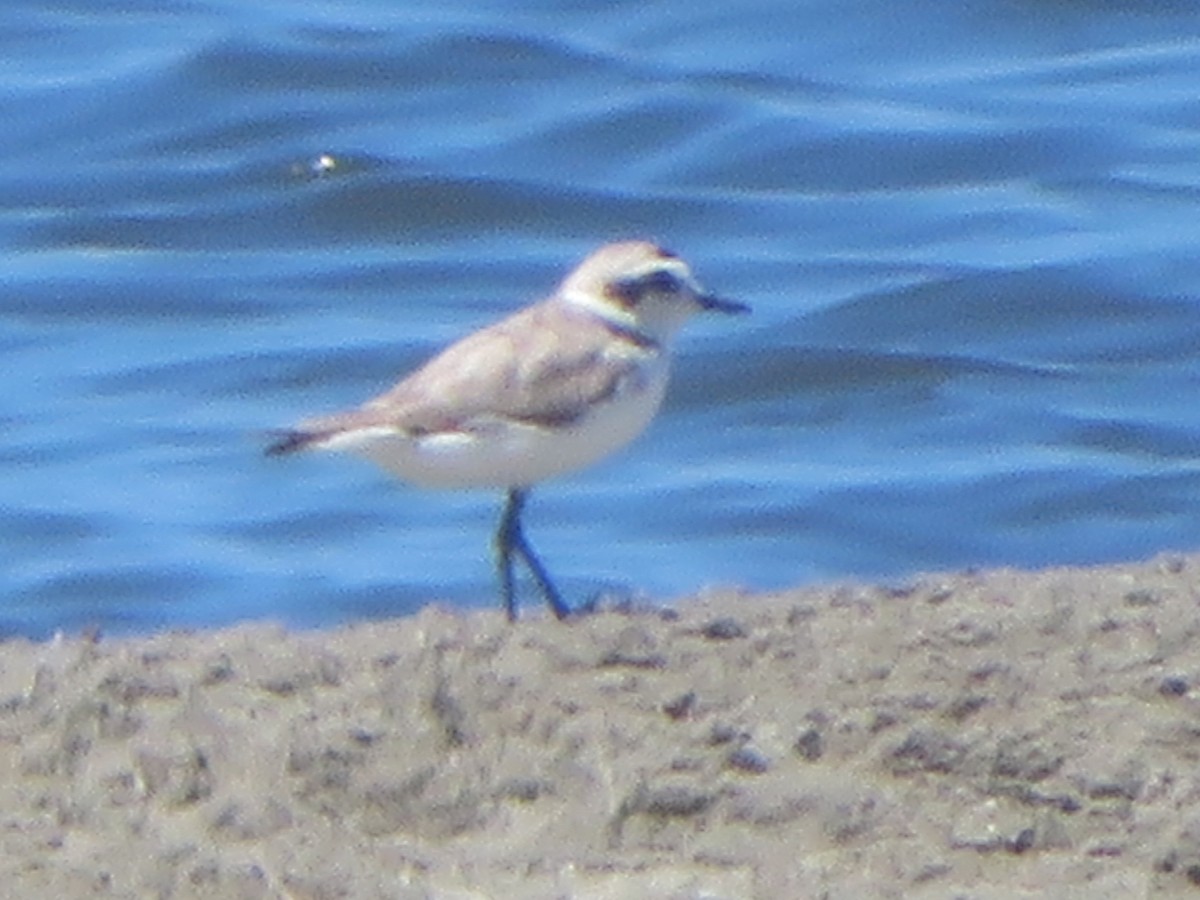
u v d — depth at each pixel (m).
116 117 25.94
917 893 8.43
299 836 8.81
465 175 24.53
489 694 9.54
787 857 8.69
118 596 18.14
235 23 27.80
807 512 19.38
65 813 8.95
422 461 10.23
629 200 24.31
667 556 18.64
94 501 19.59
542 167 24.91
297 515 19.39
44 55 27.14
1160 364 21.62
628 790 8.95
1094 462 20.08
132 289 23.09
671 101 25.75
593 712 9.43
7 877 8.40
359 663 9.93
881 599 10.59
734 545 18.88
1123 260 22.83
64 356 22.00
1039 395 21.19
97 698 9.58
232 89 26.36
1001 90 25.97
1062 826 8.86
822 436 20.75
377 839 8.87
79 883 8.37
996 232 23.52
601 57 26.88
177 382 21.41
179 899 8.30
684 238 23.72
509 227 23.95
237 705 9.59
